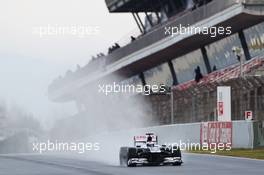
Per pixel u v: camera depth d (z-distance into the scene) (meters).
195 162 60.34
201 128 91.88
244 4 115.75
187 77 146.50
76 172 49.62
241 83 93.75
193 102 106.75
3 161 70.44
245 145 82.81
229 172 46.38
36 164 62.88
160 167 53.25
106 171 49.41
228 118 92.81
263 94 87.81
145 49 151.38
